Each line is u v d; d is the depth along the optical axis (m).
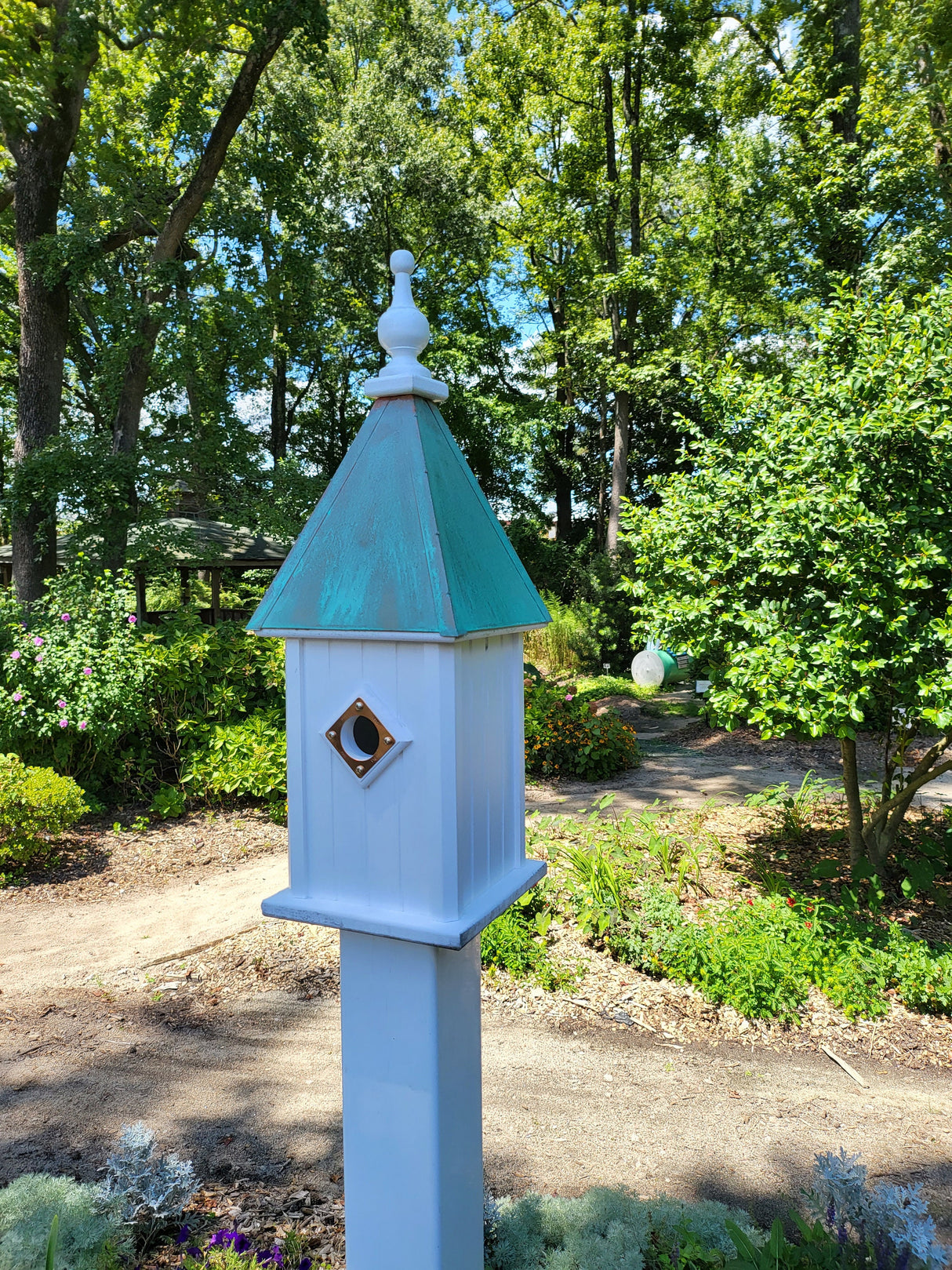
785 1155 3.24
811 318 13.90
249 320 13.31
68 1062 3.95
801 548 4.88
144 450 12.14
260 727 8.27
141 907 5.86
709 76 18.89
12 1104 3.59
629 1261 2.35
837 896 5.65
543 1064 3.90
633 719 13.41
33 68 10.73
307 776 1.59
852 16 14.52
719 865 6.16
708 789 8.79
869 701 4.66
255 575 16.31
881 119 14.95
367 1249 1.68
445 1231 1.61
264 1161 3.15
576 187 19.59
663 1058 3.96
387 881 1.53
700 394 6.14
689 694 15.20
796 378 5.62
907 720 5.29
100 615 8.15
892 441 4.81
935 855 5.84
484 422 22.17
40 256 11.98
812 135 14.83
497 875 1.71
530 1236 2.50
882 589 4.60
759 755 10.52
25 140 12.17
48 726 7.37
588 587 19.12
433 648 1.42
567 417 24.91
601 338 20.23
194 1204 2.86
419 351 1.70
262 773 7.79
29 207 12.45
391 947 1.57
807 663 4.71
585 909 4.97
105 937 5.39
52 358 12.60
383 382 1.64
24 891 6.16
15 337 18.97
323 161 19.67
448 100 22.44
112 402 13.02
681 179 20.97
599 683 15.98
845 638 4.57
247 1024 4.32
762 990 4.34
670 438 25.55
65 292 12.70
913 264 12.91
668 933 4.64
